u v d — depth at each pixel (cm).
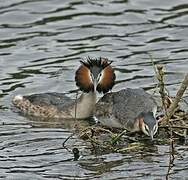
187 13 2294
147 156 1489
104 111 1689
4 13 2309
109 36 2159
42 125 1711
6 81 1914
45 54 2056
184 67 1952
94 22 2253
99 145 1547
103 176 1398
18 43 2125
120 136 1556
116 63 1989
